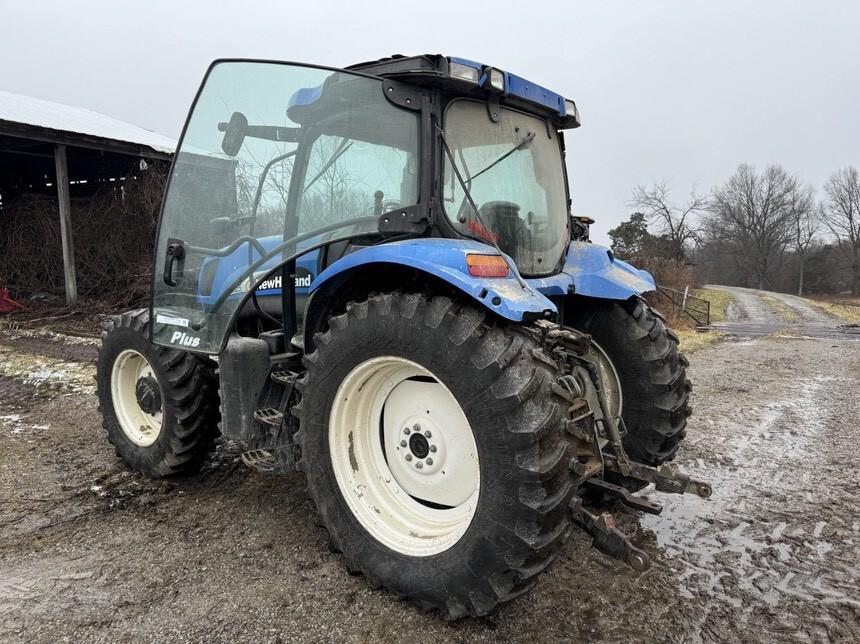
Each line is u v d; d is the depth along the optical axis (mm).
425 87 2594
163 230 3213
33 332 9578
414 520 2527
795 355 10438
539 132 3229
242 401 2965
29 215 12742
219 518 3168
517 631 2266
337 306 2854
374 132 2662
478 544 2154
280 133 2836
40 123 11281
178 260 3162
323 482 2611
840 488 3736
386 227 2617
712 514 3338
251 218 2908
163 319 3270
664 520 3256
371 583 2490
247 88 2842
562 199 3420
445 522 2459
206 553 2805
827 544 3000
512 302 2150
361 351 2445
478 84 2621
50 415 5113
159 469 3600
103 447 4293
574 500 2258
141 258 12867
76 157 14039
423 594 2309
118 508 3297
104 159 14062
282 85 2777
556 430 2113
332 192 2752
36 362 7285
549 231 3252
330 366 2545
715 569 2742
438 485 2512
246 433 2975
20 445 4336
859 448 4570
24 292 12703
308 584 2545
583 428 2559
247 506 3309
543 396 2119
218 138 2953
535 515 2051
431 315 2250
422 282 2570
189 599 2439
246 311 3445
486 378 2117
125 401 3881
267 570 2656
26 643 2176
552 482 2076
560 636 2244
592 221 3898
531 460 2062
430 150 2588
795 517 3309
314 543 2893
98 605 2400
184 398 3449
